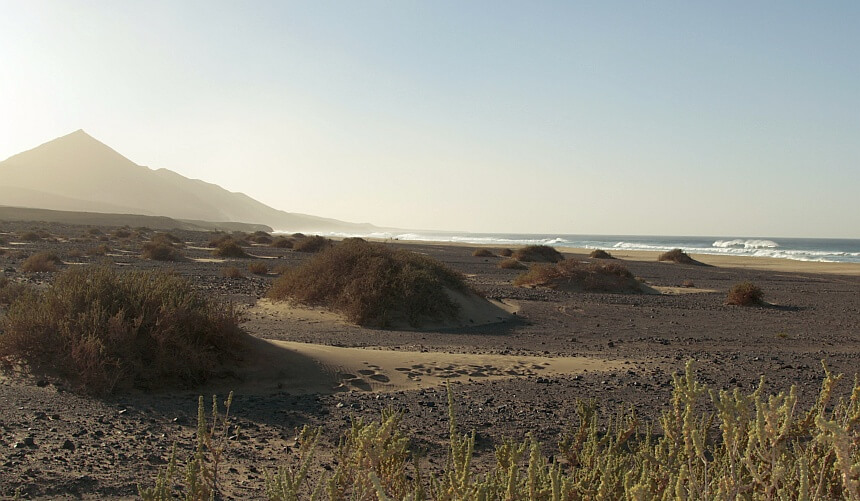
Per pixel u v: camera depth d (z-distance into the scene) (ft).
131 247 178.60
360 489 9.66
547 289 107.45
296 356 36.42
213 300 37.76
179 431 25.00
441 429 26.30
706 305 94.84
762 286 130.52
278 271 116.37
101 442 22.90
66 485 18.20
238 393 31.30
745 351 53.36
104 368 30.30
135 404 28.40
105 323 31.91
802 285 135.74
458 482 9.77
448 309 66.80
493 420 27.94
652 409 30.45
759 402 8.70
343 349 39.78
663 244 497.05
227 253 159.12
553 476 8.93
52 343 31.32
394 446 9.50
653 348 54.19
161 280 36.81
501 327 65.46
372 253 70.33
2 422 24.52
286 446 23.39
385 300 63.05
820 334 67.15
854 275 168.25
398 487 11.00
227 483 18.95
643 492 8.40
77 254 132.57
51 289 34.96
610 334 63.05
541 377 37.27
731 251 342.85
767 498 8.30
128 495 17.89
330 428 25.96
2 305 50.39
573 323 70.69
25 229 281.13
